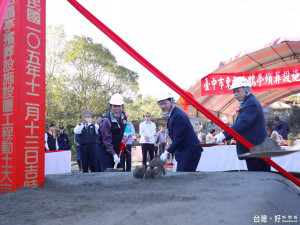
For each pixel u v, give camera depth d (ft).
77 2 8.75
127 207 5.30
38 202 6.02
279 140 28.99
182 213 4.77
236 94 13.11
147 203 5.63
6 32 8.36
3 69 8.31
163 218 4.50
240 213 4.74
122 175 10.66
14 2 8.29
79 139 24.27
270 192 6.67
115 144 16.61
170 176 10.05
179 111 14.58
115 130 16.12
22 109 8.13
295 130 108.78
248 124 12.14
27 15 8.41
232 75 39.60
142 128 35.32
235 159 28.86
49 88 98.68
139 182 8.74
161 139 47.42
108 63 109.29
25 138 8.18
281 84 37.09
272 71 37.76
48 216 4.93
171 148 14.17
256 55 40.47
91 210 5.20
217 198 5.90
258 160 12.37
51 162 24.59
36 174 8.39
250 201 5.54
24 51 8.25
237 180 8.84
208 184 8.16
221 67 42.65
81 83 104.99
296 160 24.57
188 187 7.69
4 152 8.14
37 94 8.55
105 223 4.35
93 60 106.83
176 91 9.64
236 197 5.96
